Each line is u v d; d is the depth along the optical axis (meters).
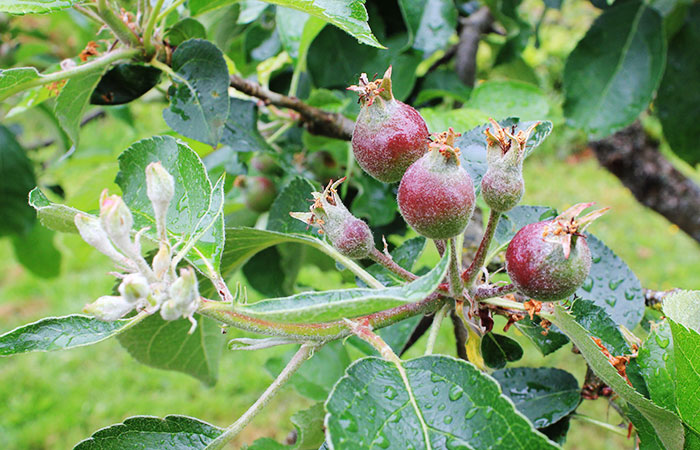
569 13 0.78
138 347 0.34
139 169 0.26
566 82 0.44
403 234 0.40
